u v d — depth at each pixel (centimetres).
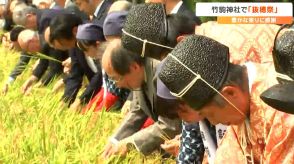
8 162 363
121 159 358
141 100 337
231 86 204
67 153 376
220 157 234
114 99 453
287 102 182
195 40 207
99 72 484
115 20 415
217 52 205
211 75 203
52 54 590
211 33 301
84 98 486
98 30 441
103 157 362
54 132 406
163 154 358
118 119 435
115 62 309
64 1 671
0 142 397
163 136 345
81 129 414
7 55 776
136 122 370
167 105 252
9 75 657
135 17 296
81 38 438
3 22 970
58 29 489
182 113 246
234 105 206
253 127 212
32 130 408
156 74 264
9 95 557
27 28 651
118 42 315
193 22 303
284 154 203
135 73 311
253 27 295
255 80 207
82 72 513
